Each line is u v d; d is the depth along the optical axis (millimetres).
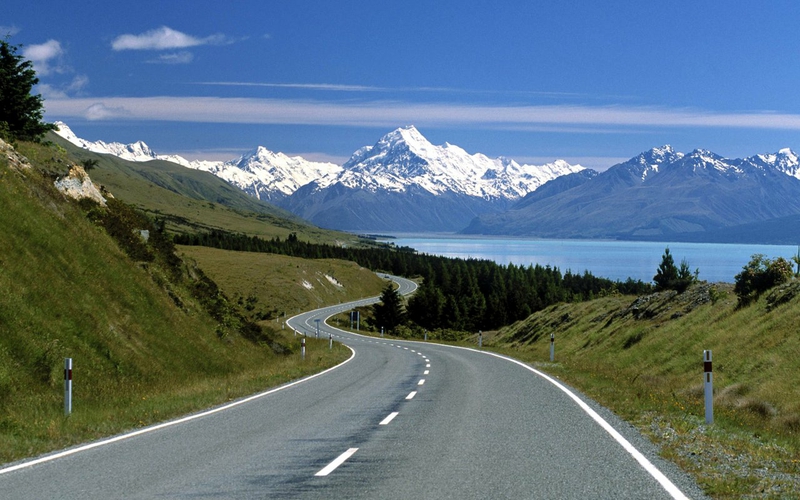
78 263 25031
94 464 9914
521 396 18781
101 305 23891
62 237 25750
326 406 17000
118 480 8859
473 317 141000
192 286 38719
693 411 15523
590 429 12914
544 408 16141
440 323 136125
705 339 31484
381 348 54531
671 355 32281
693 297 40750
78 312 21578
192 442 11797
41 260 22766
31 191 27484
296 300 134375
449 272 196375
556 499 7770
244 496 7992
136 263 31922
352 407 16766
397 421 14219
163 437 12328
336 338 81125
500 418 14500
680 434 12242
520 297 140000
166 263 37531
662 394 19172
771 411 18469
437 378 25219
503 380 23797
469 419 14383
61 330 19641
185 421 14398
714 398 21188
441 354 43438
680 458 10008
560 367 29719
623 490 8164
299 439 12062
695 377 26656
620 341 41812
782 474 9156
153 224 41156
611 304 54969
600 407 16344
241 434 12664
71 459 10289
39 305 19891
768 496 7836
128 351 22234
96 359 19797
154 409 15539
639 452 10586
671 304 42375
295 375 26859
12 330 17328
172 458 10352
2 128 33875
